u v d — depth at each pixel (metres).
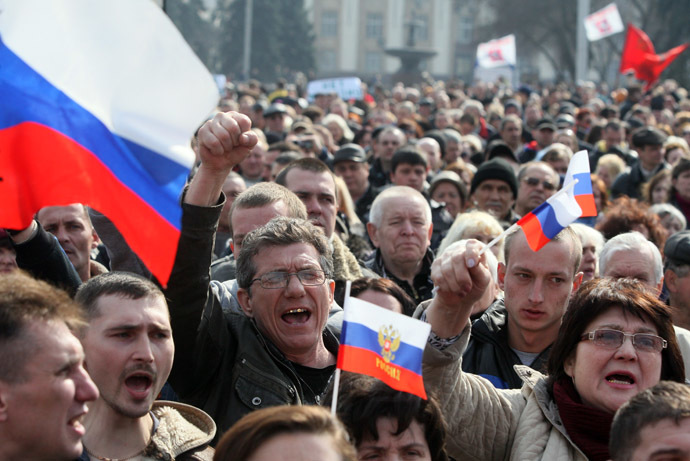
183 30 80.06
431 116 25.42
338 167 11.61
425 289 7.53
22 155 3.56
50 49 3.57
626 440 3.30
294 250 4.62
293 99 25.14
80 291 3.90
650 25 70.44
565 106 26.09
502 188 10.12
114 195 3.51
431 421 3.65
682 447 3.16
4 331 2.97
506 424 4.25
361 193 11.68
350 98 28.88
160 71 3.53
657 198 11.34
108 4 3.56
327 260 4.73
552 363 4.32
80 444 3.10
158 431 3.88
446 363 4.02
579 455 4.02
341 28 99.69
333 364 4.84
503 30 76.75
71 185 3.54
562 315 5.31
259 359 4.53
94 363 3.73
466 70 100.50
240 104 24.47
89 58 3.56
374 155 15.32
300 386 4.60
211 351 4.46
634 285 4.28
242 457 2.75
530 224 4.59
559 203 4.56
